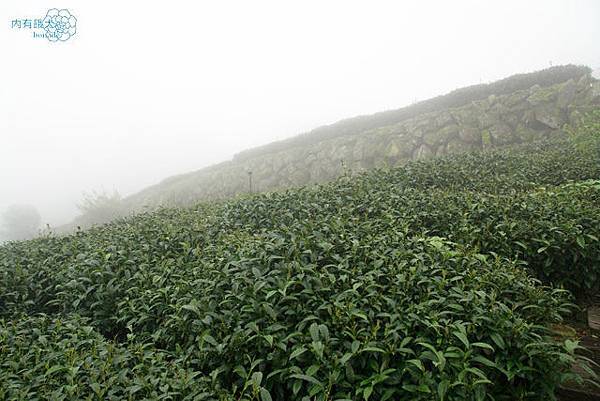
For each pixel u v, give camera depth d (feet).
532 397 10.18
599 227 16.14
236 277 13.66
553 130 51.49
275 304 12.58
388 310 11.59
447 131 61.52
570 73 59.57
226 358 11.44
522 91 58.75
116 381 10.50
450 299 11.61
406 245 15.78
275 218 23.07
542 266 16.37
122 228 27.32
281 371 10.32
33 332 14.43
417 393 9.18
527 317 11.45
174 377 10.34
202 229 22.98
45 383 10.48
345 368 9.98
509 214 18.58
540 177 27.02
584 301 16.06
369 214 22.29
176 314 13.48
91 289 17.16
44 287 19.85
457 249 15.51
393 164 64.39
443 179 28.91
